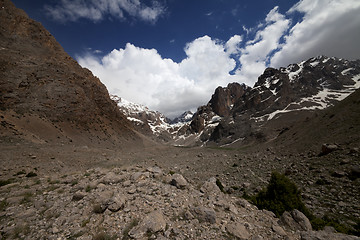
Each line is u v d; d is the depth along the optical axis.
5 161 27.66
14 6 124.88
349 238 7.29
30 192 12.11
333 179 20.91
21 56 93.94
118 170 17.73
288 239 7.59
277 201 12.33
